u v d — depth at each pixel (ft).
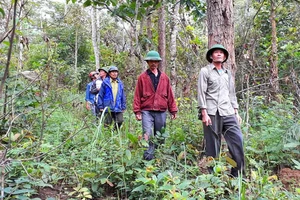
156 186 9.56
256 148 14.78
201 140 16.80
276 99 22.99
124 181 11.07
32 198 10.04
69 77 42.65
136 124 20.17
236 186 9.97
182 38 37.81
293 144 13.42
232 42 15.35
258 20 31.96
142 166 12.48
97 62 48.37
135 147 12.21
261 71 25.00
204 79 12.72
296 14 33.50
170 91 15.57
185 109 21.97
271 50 28.96
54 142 14.25
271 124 17.65
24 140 13.21
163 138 13.57
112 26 57.67
